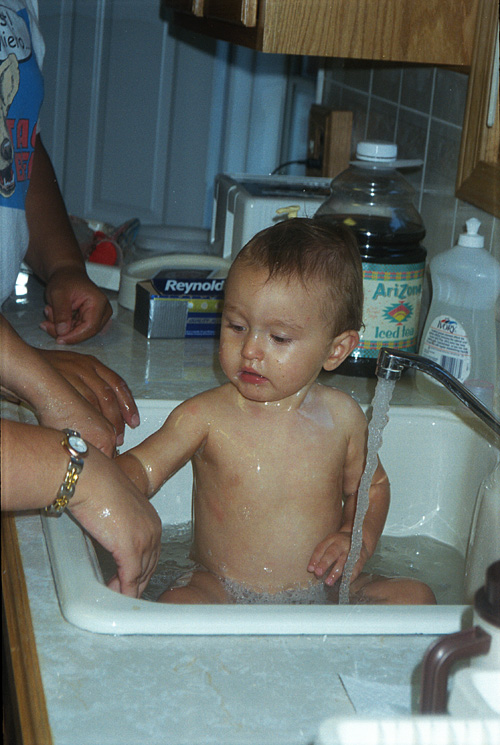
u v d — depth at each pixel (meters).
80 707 0.46
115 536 0.64
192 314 1.26
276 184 1.47
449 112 1.21
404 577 0.89
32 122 1.12
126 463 0.84
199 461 0.92
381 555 0.97
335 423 0.92
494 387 0.98
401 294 1.11
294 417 0.90
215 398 0.91
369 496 0.94
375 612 0.57
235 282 0.84
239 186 1.43
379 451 1.01
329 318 0.85
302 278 0.82
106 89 2.26
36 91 1.12
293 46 1.06
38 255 1.27
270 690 0.49
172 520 1.03
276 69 2.11
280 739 0.45
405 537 1.02
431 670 0.42
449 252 1.04
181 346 1.24
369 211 1.17
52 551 0.63
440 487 1.02
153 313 1.24
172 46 2.16
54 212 1.29
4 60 1.03
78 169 2.34
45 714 0.46
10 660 0.55
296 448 0.89
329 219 1.16
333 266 0.85
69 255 1.26
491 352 1.01
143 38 2.18
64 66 2.27
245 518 0.89
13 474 0.58
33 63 1.11
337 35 1.07
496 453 0.88
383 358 0.76
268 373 0.84
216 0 1.23
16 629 0.55
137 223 1.67
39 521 0.69
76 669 0.50
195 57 2.14
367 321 1.11
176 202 2.28
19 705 0.49
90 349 1.18
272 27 1.04
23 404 0.92
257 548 0.89
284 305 0.82
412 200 1.31
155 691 0.48
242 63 2.10
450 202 1.21
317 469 0.90
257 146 2.17
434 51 1.10
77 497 0.62
